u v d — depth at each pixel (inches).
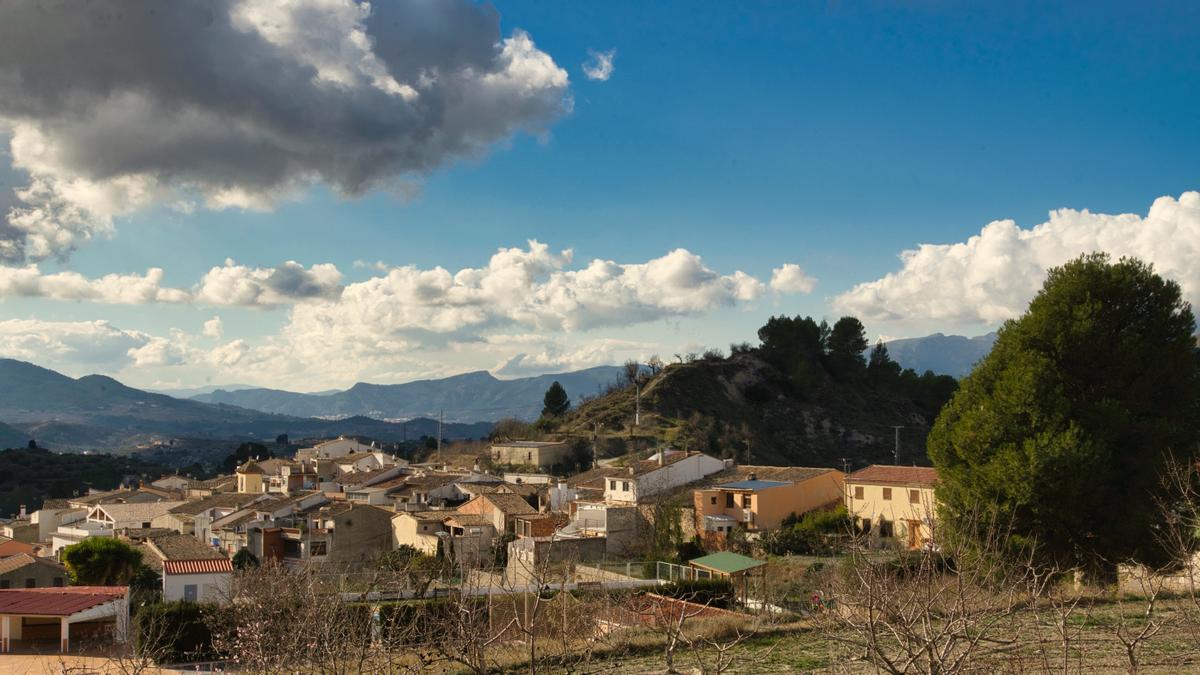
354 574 1726.1
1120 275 1123.3
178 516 2837.1
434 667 698.8
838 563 924.6
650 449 3814.0
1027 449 1037.8
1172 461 858.8
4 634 1256.2
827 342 5462.6
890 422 4778.5
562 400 5462.6
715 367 5118.1
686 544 2082.9
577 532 2244.1
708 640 848.3
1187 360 1097.4
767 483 2327.8
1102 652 660.7
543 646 751.1
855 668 583.2
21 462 5531.5
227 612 1077.8
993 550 672.4
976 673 442.6
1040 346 1139.9
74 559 1813.5
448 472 3533.5
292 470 3715.6
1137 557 1013.2
